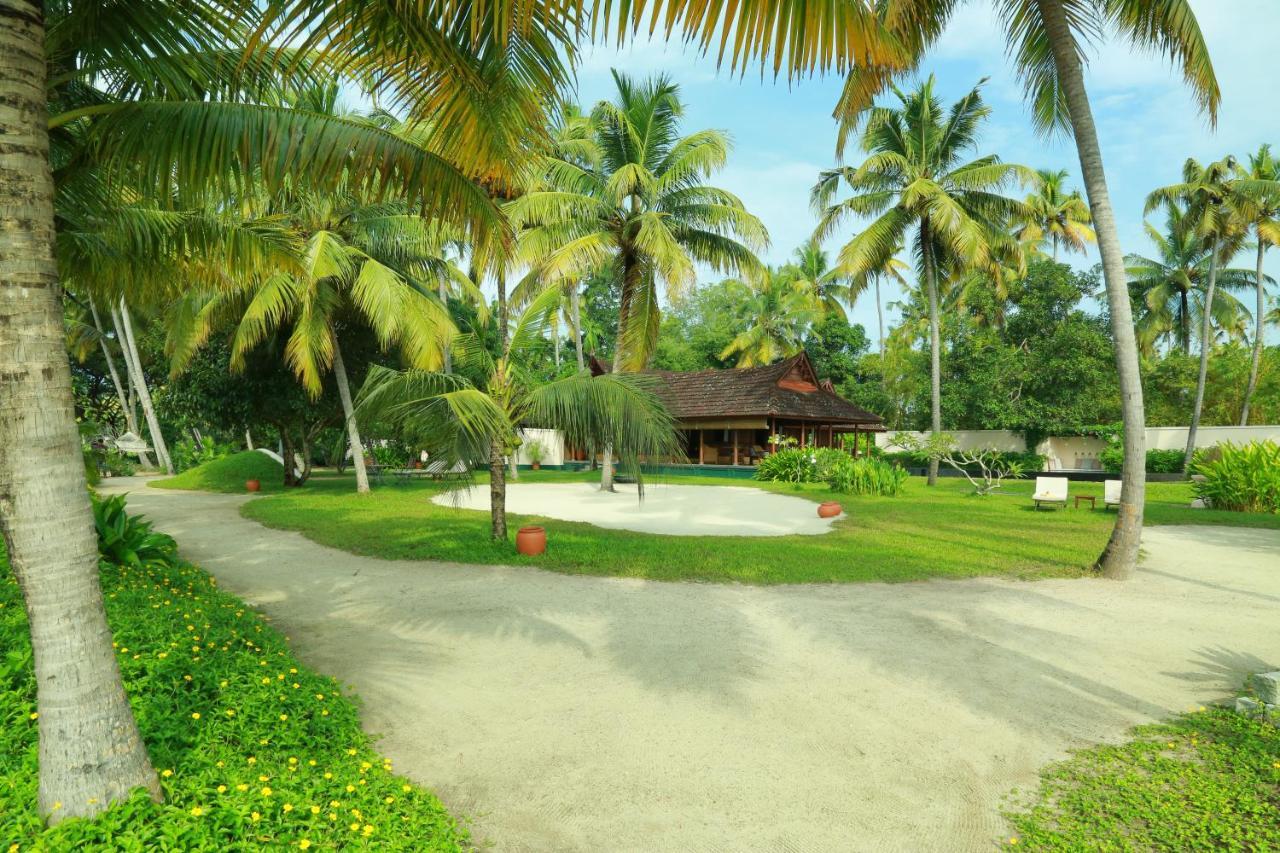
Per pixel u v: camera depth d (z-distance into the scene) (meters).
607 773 3.77
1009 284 30.28
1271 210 25.19
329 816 3.00
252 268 7.43
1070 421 28.28
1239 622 6.72
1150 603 7.46
